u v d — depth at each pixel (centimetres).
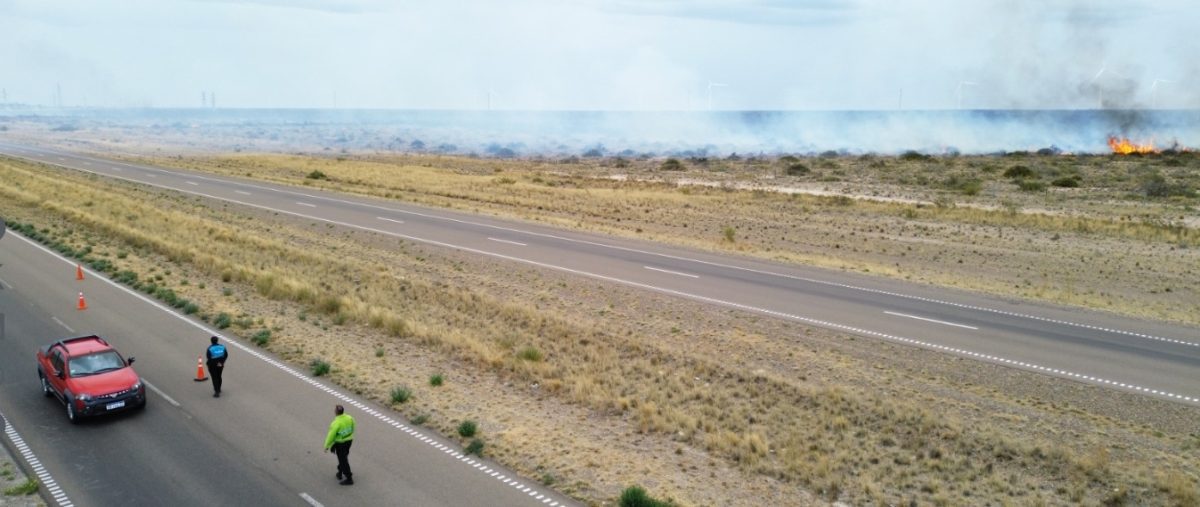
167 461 1501
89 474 1442
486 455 1529
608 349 2186
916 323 2488
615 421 1716
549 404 1819
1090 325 2483
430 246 3797
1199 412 1745
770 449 1570
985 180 7075
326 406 1795
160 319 2517
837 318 2542
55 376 1766
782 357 2141
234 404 1805
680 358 2111
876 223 4681
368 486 1398
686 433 1633
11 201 5022
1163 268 3388
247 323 2442
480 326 2444
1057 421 1697
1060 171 7669
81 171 7231
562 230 4406
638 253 3716
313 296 2709
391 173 7750
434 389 1903
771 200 5738
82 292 2845
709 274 3238
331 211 4956
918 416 1698
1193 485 1395
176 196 5466
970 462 1502
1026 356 2150
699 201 5694
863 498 1362
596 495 1363
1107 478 1423
